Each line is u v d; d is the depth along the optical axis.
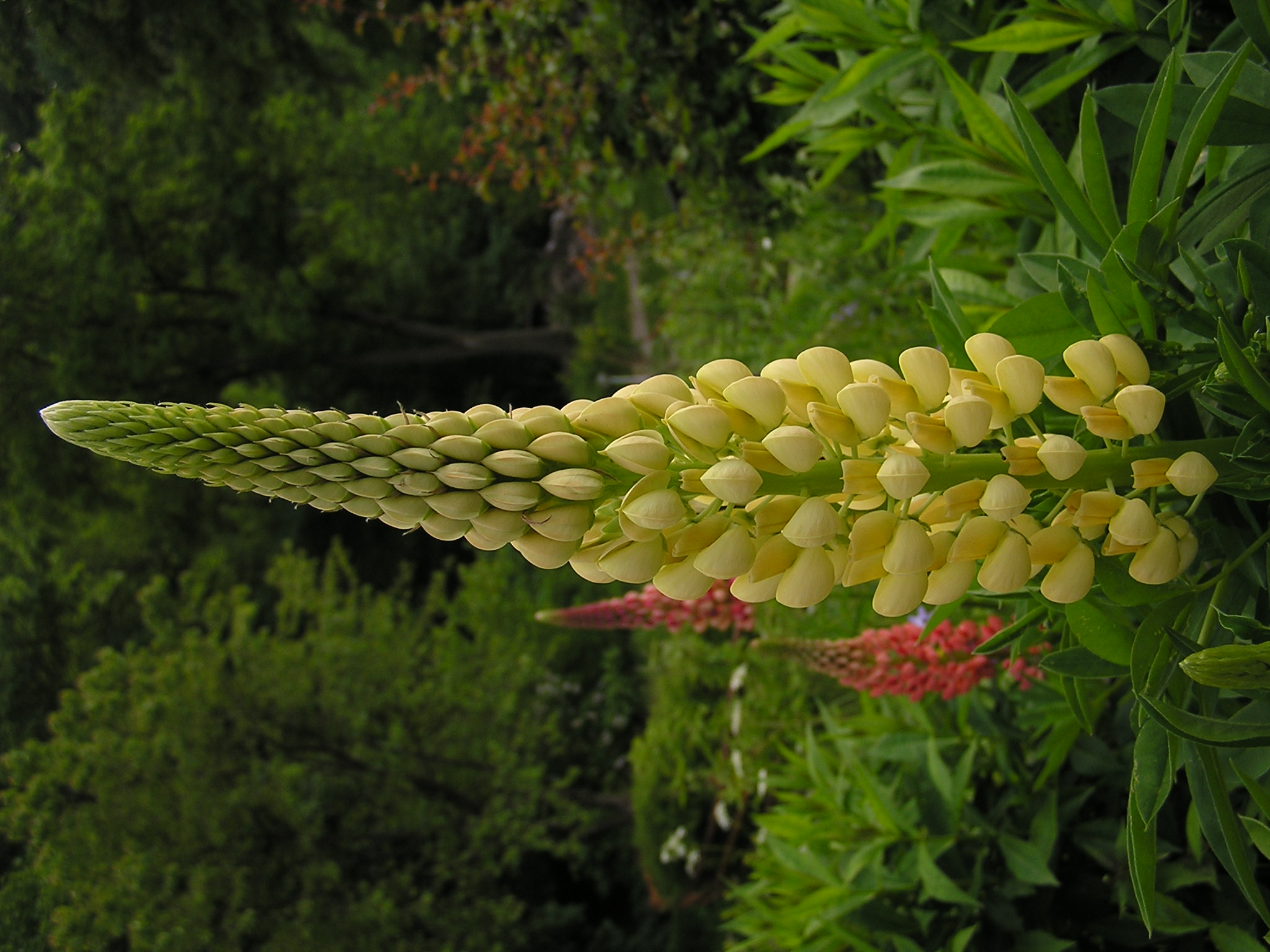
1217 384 1.42
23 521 14.77
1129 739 2.54
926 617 3.49
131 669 11.09
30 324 14.17
